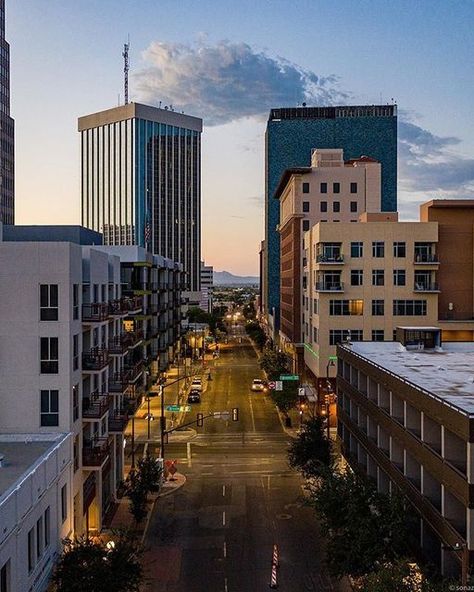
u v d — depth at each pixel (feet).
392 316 235.81
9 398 104.99
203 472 160.04
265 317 539.70
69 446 103.55
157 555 110.73
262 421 217.36
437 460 87.71
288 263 346.54
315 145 454.40
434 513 88.22
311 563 107.65
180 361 360.89
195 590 97.71
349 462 148.15
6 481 81.41
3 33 488.44
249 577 102.27
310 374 265.54
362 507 93.86
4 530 71.67
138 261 234.38
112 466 138.00
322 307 234.58
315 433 146.72
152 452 177.37
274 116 469.57
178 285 360.48
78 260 112.88
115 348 138.92
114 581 81.71
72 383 107.34
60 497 97.30
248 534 120.26
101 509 122.52
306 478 142.51
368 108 462.60
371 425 131.75
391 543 88.33
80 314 114.01
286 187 376.48
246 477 155.84
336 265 234.58
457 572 81.25
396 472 108.27
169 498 140.67
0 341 104.94
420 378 111.55
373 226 236.22
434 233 236.84
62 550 95.45
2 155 486.79
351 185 343.87
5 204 491.31
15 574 75.41
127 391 158.10
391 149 448.24
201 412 231.50
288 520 127.34
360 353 152.15
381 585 71.51
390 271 236.02
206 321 554.46
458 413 79.97
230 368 357.00
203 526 124.26
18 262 104.78
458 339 237.86
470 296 244.22
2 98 488.02
